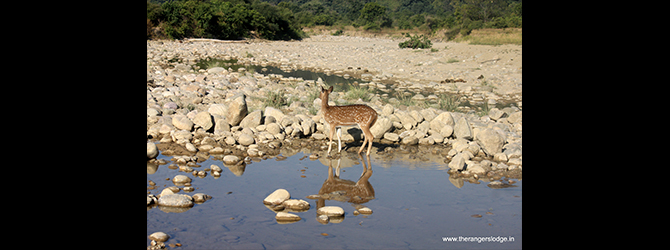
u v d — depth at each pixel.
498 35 31.70
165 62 19.47
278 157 7.16
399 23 64.50
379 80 17.25
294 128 8.50
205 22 33.75
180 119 8.00
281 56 25.53
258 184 5.79
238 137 7.90
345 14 86.44
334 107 7.30
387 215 4.86
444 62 22.36
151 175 5.99
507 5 41.44
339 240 4.20
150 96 10.27
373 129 8.47
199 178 5.96
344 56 26.77
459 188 5.82
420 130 8.92
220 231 4.32
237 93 11.89
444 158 7.40
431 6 91.00
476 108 12.25
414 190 5.73
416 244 4.14
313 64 22.33
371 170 6.59
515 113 10.08
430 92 14.88
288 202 5.03
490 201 5.34
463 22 40.62
